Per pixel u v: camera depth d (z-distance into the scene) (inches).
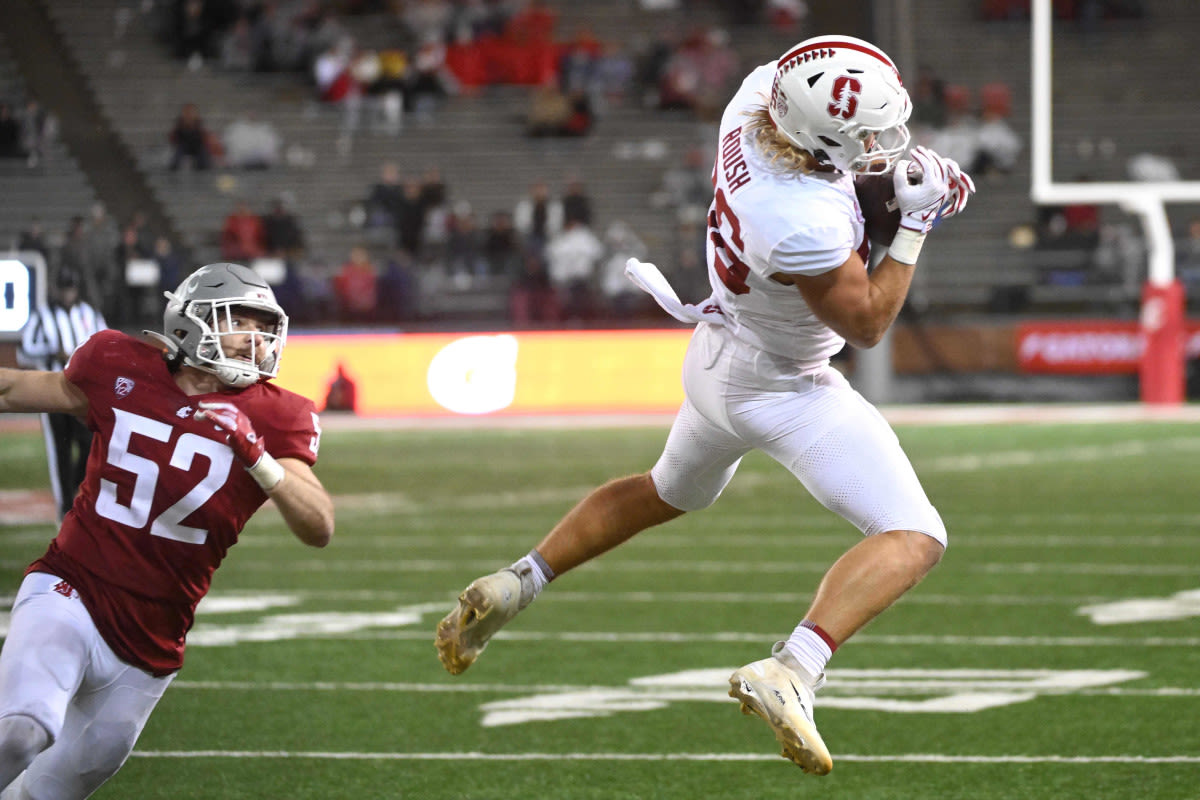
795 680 526.0
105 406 497.7
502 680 840.9
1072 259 2751.0
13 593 1069.8
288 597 1080.8
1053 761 679.7
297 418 503.8
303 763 684.7
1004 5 3174.2
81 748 500.7
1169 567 1163.9
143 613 494.3
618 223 2952.8
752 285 557.6
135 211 2950.3
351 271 2632.9
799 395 575.2
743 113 568.1
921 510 554.6
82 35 3218.5
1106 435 2133.4
